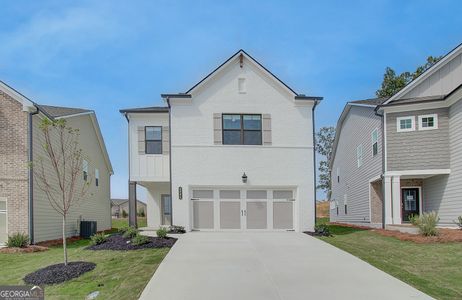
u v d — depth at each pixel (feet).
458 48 65.00
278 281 31.50
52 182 64.54
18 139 56.85
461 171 59.82
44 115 59.93
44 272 35.04
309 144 66.08
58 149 66.69
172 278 32.53
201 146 64.95
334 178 117.91
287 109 66.39
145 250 44.52
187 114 65.31
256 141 65.87
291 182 65.36
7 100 57.36
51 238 63.10
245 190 65.36
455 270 35.35
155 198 79.56
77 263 38.19
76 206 76.48
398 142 66.03
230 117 65.92
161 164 69.05
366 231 63.26
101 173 96.84
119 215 200.13
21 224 56.08
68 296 29.48
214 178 64.59
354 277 32.71
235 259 39.68
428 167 64.03
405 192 74.69
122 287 30.73
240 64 66.23
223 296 27.84
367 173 79.66
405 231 58.70
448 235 51.21
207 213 64.54
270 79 66.28
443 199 65.16
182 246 47.11
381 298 27.27
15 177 56.49
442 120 63.82
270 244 48.83
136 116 69.67
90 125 86.84
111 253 43.42
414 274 34.32
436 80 67.15
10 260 45.06
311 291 28.84
